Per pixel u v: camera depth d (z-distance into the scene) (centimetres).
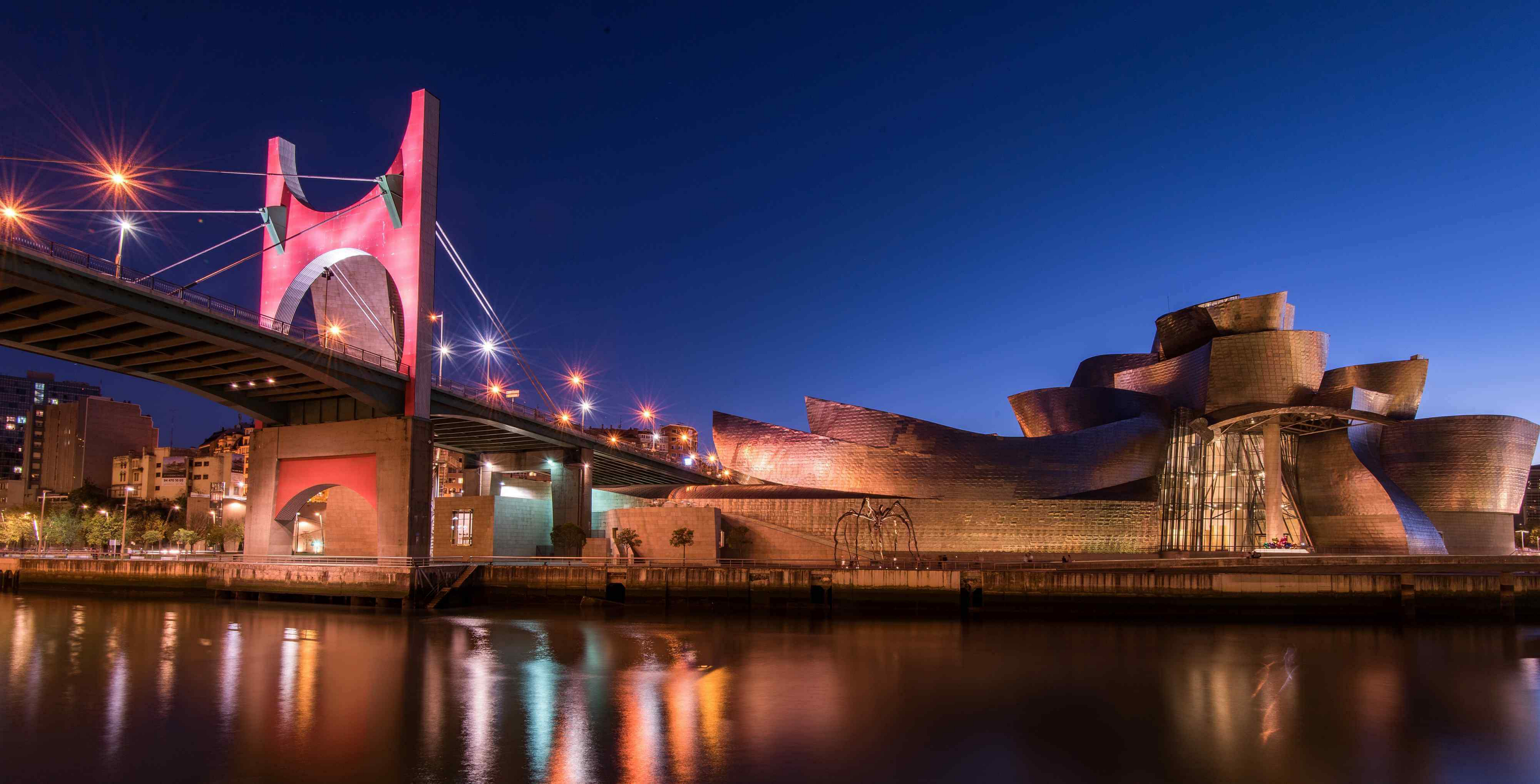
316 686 2762
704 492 7175
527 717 2361
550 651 3412
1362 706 2497
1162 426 7750
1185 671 3009
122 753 2041
